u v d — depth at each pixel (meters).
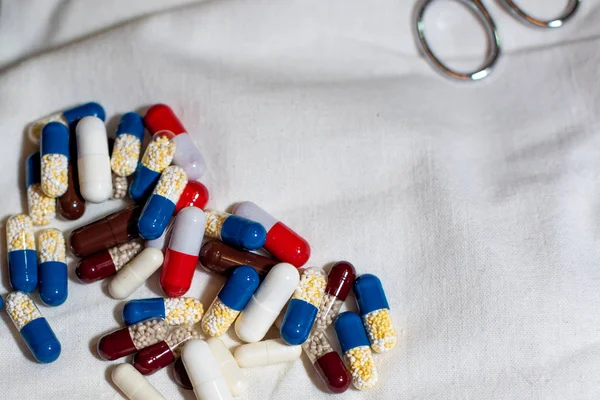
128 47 0.30
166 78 0.30
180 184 0.28
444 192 0.29
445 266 0.28
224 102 0.30
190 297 0.28
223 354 0.27
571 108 0.30
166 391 0.27
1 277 0.28
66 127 0.29
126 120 0.29
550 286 0.28
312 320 0.27
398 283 0.28
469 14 0.31
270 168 0.29
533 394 0.27
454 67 0.31
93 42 0.30
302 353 0.28
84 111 0.29
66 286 0.28
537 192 0.29
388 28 0.31
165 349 0.27
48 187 0.28
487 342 0.27
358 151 0.29
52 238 0.28
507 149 0.30
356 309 0.28
